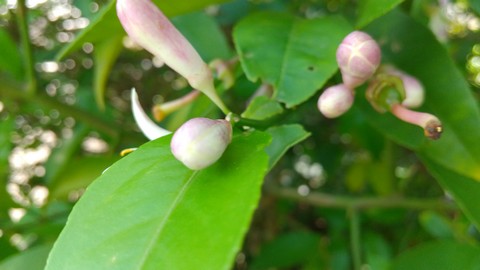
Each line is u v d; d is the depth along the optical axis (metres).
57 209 0.14
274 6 0.15
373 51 0.07
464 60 0.14
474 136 0.08
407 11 0.10
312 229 0.20
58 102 0.14
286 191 0.15
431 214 0.13
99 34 0.08
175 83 0.20
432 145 0.08
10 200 0.13
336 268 0.16
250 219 0.05
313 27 0.08
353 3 0.15
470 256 0.10
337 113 0.07
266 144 0.06
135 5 0.06
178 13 0.08
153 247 0.05
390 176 0.15
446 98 0.08
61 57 0.08
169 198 0.05
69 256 0.05
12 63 0.13
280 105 0.07
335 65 0.07
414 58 0.09
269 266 0.16
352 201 0.14
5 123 0.14
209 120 0.06
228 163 0.06
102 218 0.06
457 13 0.15
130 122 0.18
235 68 0.09
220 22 0.14
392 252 0.17
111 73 0.19
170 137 0.06
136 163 0.06
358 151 0.19
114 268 0.05
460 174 0.08
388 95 0.07
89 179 0.13
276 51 0.08
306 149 0.19
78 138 0.15
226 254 0.05
